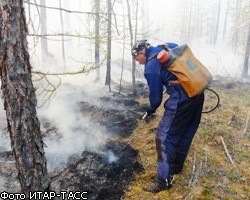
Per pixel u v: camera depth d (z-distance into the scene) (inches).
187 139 167.5
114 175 172.9
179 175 173.8
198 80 147.3
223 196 154.0
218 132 231.5
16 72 109.7
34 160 119.6
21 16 109.5
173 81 150.9
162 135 157.9
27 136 116.0
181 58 149.7
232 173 179.8
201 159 192.9
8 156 191.6
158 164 159.6
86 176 171.0
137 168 180.2
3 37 106.7
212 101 332.2
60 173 176.6
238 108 309.0
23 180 121.3
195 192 156.3
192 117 164.4
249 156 203.0
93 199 152.5
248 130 246.7
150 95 155.5
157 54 153.3
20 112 113.0
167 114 155.9
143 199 152.6
